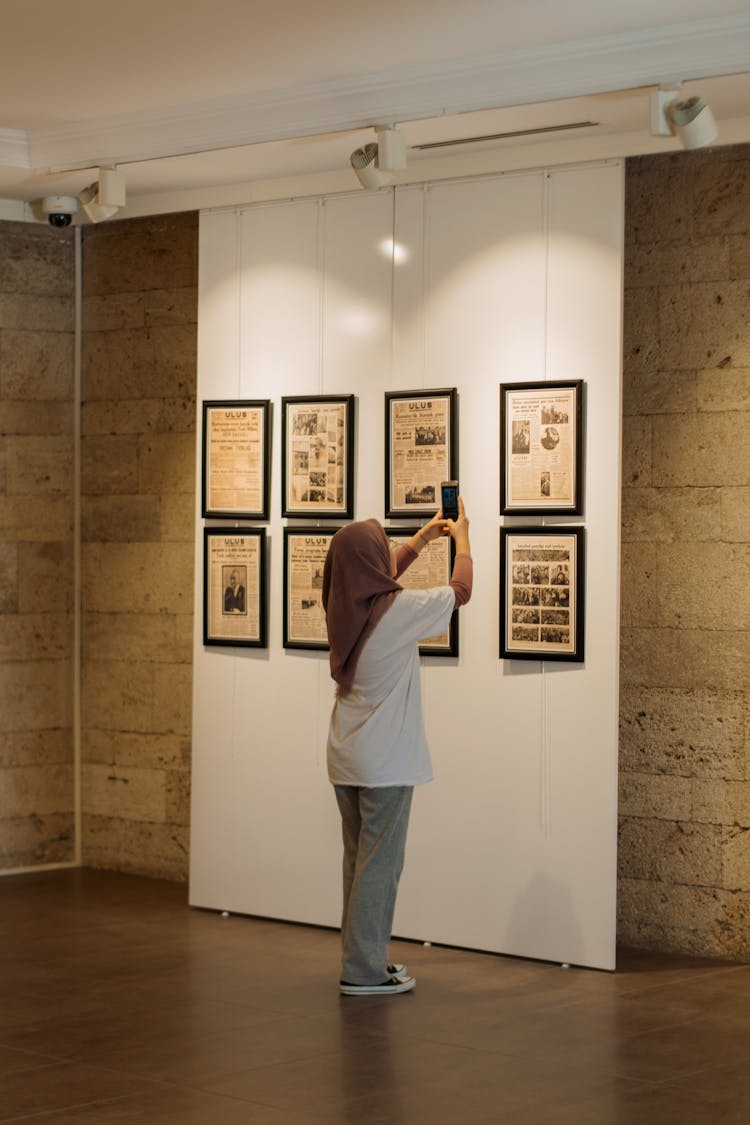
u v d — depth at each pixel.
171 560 8.06
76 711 8.41
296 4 5.48
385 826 5.82
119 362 8.23
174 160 6.96
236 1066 4.89
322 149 6.71
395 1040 5.21
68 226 8.16
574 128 6.30
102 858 8.34
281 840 7.12
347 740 5.79
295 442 7.07
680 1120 4.40
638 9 5.51
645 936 6.67
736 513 6.44
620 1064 4.96
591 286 6.34
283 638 7.09
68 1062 4.93
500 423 6.51
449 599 5.82
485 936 6.55
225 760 7.30
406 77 6.20
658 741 6.62
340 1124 4.34
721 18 5.57
